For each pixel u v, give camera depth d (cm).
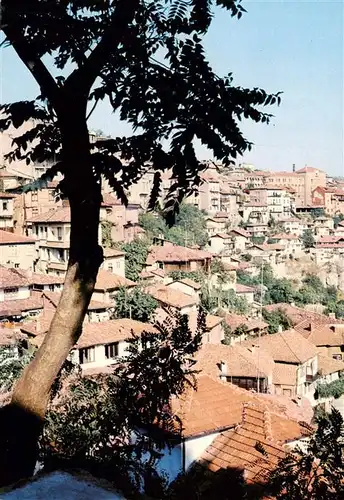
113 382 654
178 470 1379
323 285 8906
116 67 487
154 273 5666
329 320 5981
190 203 9012
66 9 459
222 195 10831
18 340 2653
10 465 427
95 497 357
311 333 5444
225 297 5906
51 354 449
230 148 484
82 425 670
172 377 602
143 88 489
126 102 493
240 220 10900
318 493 530
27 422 439
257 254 9156
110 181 475
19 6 430
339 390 4422
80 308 454
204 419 1512
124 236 6275
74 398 751
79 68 450
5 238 4762
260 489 834
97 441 637
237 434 1462
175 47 499
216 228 9225
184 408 1551
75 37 476
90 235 452
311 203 14125
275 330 5697
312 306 7656
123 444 648
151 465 621
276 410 1741
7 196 5362
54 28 461
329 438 556
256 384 3369
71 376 884
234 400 1677
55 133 505
